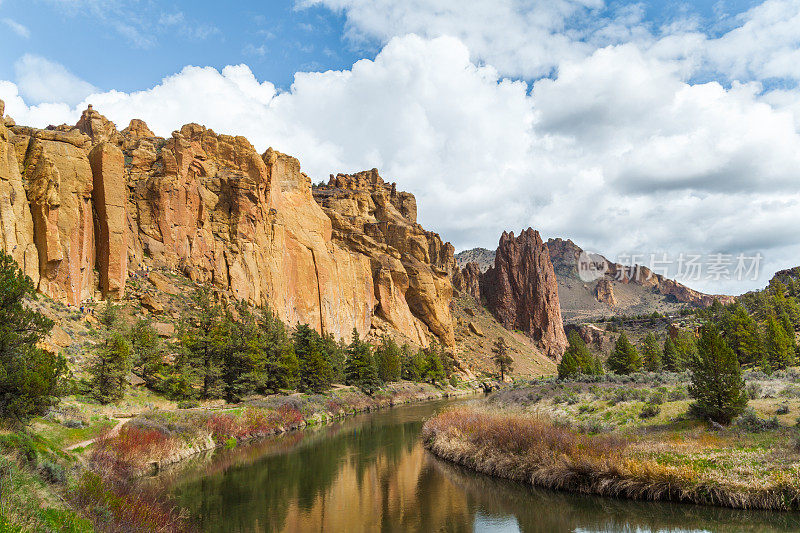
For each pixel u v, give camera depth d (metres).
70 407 33.22
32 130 60.91
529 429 29.28
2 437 16.22
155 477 28.78
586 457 24.48
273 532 20.66
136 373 48.88
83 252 58.22
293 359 65.69
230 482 29.12
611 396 38.12
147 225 74.12
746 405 27.20
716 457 22.22
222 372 53.16
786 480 18.98
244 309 66.38
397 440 43.91
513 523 21.23
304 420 54.53
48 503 13.12
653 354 75.75
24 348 21.80
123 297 62.69
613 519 20.56
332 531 20.78
